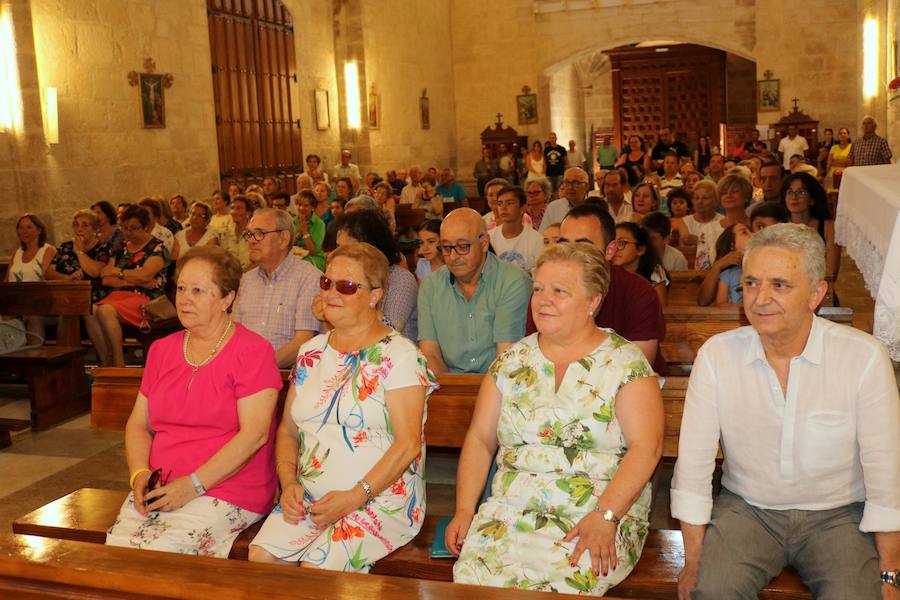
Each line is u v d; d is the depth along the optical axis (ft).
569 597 6.46
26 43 31.96
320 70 54.95
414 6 63.98
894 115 45.85
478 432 9.47
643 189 25.81
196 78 42.32
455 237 12.70
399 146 61.93
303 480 9.86
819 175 55.98
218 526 9.87
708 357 8.67
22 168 32.19
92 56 35.60
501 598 6.47
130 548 7.48
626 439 8.84
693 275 19.26
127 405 12.96
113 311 22.50
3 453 17.71
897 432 7.95
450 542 8.96
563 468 8.87
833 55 62.59
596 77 85.71
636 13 67.10
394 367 9.76
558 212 26.55
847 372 8.11
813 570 8.15
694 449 8.63
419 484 10.09
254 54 47.83
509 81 69.62
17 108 31.96
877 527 7.87
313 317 14.74
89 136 35.47
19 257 24.32
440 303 13.52
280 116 50.29
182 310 10.12
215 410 10.14
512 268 13.38
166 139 40.06
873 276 12.10
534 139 69.46
